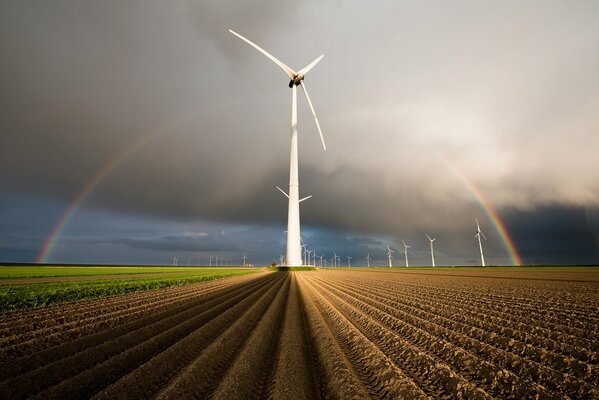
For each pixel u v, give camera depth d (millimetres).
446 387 7422
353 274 68062
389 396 6898
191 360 8914
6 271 63719
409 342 11062
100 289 26438
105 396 6535
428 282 40156
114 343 10383
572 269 81312
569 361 8852
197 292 27922
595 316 15578
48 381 7434
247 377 7797
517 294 25219
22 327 13148
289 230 79688
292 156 78375
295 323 14289
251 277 55031
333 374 7953
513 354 9258
